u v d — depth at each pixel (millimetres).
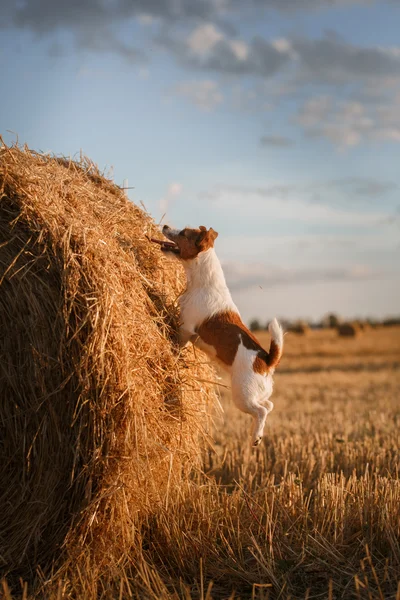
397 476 5832
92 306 4039
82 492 4070
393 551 4297
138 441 4188
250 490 5488
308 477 6234
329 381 16266
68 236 4156
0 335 4113
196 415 5227
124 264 4539
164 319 5027
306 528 4680
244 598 3898
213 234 5316
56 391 4062
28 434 4160
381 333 37562
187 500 4926
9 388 4141
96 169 5539
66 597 3750
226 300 5277
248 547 4316
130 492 4211
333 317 43375
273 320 5219
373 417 9469
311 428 8531
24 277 4090
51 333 4082
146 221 5543
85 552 4059
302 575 4152
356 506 4922
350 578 4070
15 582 4031
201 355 5555
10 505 4188
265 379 5059
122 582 3799
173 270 5551
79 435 4043
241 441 7648
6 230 4145
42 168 4656
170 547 4430
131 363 4238
